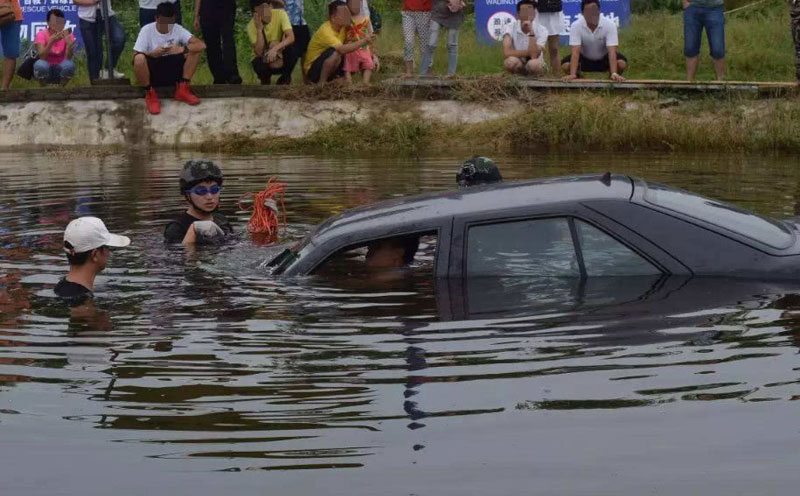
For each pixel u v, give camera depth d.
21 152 18.48
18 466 4.50
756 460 4.34
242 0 25.12
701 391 5.05
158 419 4.96
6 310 6.98
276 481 4.29
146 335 6.30
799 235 7.00
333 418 4.90
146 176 14.27
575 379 5.26
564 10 23.72
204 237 9.14
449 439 4.64
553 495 4.11
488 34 24.41
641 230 6.73
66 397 5.29
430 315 6.33
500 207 6.95
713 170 13.67
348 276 7.19
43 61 21.05
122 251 8.77
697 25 19.12
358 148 18.06
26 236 9.69
